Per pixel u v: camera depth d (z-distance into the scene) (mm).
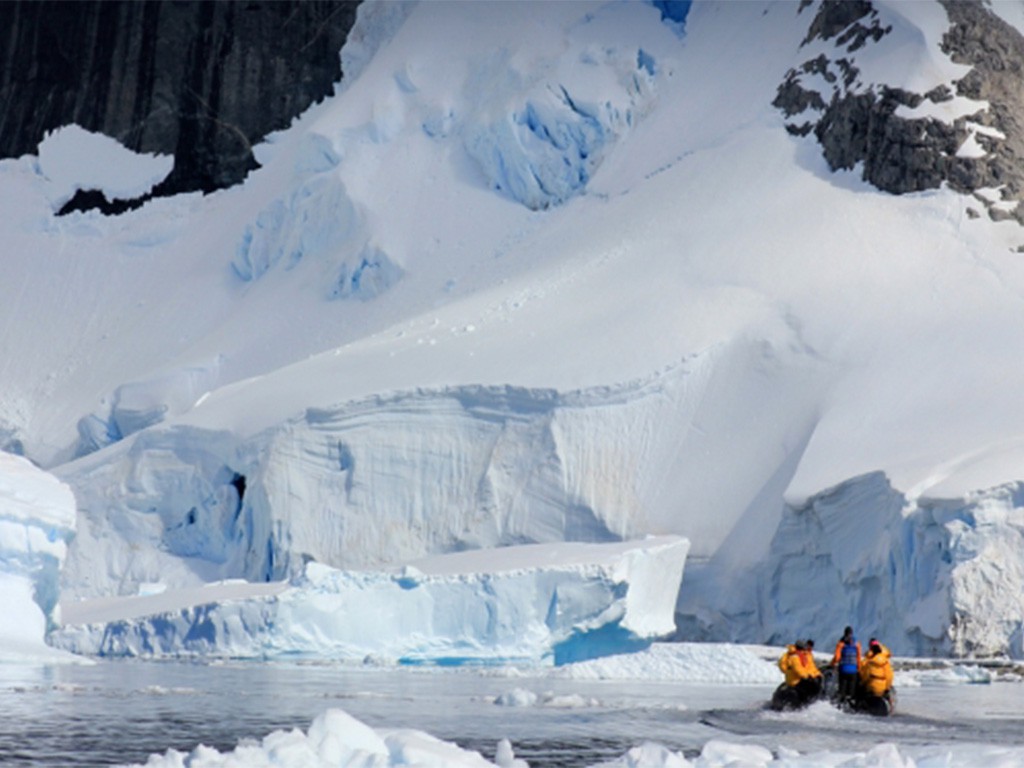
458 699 76812
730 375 183000
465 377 184750
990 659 128750
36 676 87125
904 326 181500
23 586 96625
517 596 121375
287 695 77875
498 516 176375
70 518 98500
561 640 123812
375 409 181750
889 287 189625
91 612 128750
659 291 198125
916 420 161625
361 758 39031
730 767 42688
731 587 163375
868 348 179375
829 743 56219
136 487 190500
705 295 194750
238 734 55438
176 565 186125
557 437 178125
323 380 193000
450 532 177000
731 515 170000
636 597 131250
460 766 39438
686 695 82375
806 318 186625
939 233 198750
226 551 186750
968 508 134750
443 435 181625
